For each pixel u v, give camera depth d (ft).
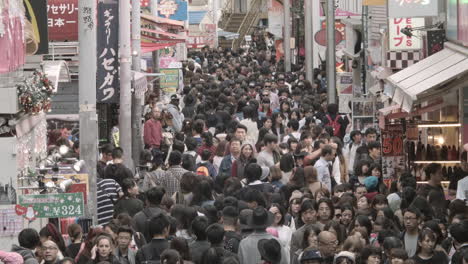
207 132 127.24
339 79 199.72
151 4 243.81
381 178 111.96
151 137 151.64
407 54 146.61
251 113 143.33
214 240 71.56
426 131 128.06
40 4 97.14
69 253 73.56
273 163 112.47
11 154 81.51
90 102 100.32
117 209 91.71
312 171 98.78
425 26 139.23
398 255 68.13
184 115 183.21
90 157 99.25
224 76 288.51
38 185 87.86
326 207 82.84
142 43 204.03
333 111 166.61
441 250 71.92
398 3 131.03
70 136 136.87
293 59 367.04
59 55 142.41
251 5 540.11
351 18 229.04
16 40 87.71
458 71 102.94
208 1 528.22
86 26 100.32
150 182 101.19
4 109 82.53
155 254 72.33
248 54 404.57
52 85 99.60
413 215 76.89
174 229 74.74
